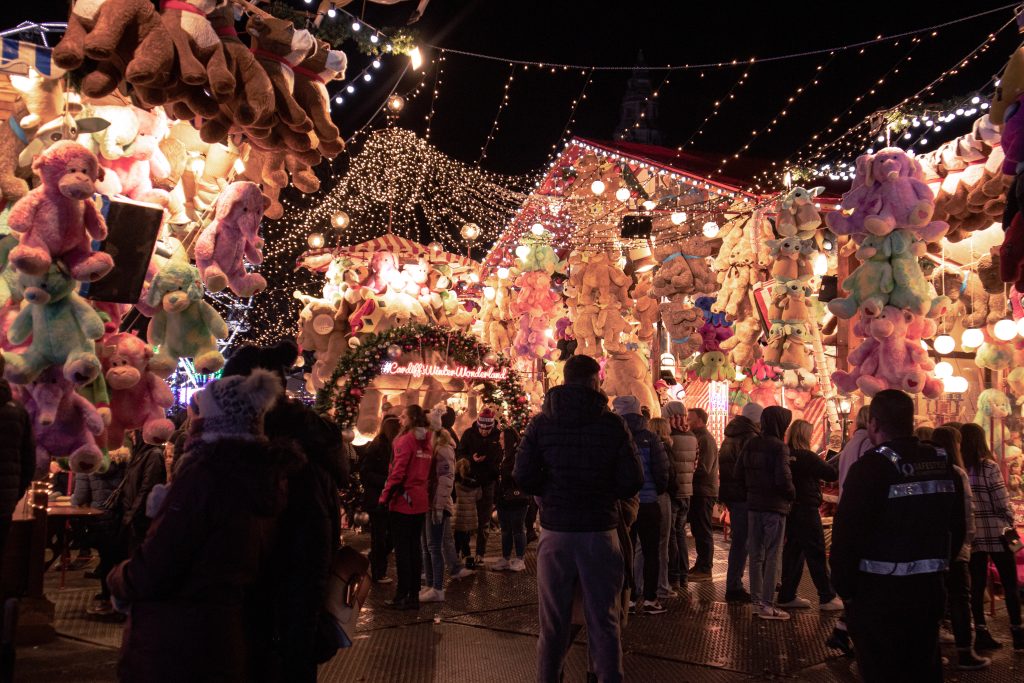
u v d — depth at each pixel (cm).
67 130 535
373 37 716
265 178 644
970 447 688
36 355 536
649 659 661
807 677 615
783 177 1198
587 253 1280
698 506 1024
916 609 387
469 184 1659
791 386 1142
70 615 802
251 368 355
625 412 805
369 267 1412
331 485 361
